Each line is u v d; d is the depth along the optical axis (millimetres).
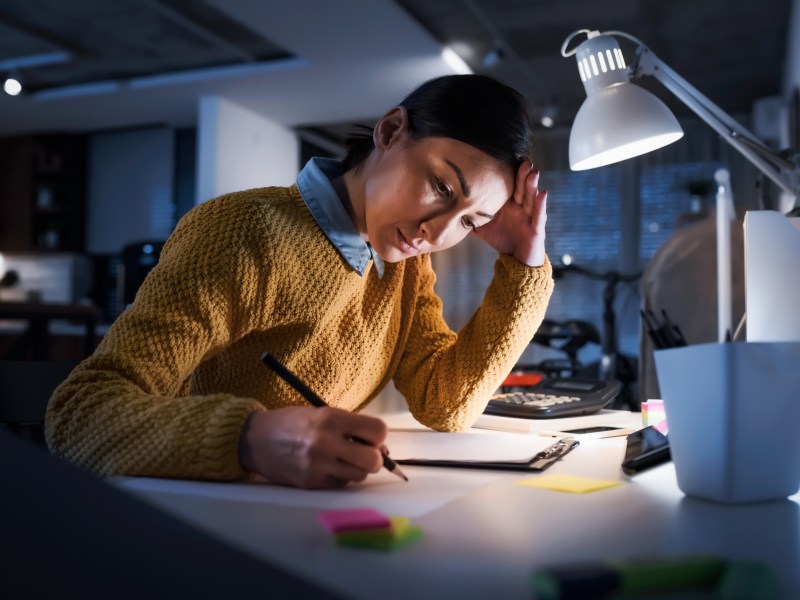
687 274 1843
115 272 7141
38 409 1173
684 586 353
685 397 612
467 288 7691
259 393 1002
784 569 421
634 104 1207
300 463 630
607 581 335
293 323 996
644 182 7086
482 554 440
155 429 686
